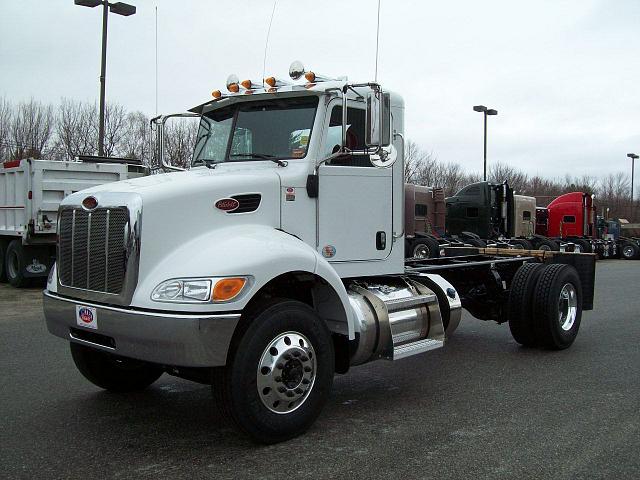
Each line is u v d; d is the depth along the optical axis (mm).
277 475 3729
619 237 32031
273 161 5004
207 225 4324
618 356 7098
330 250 5055
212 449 4160
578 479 3695
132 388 5543
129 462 3941
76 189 13578
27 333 8344
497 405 5184
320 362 4398
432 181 46250
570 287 7461
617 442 4301
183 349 3787
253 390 4031
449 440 4332
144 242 4023
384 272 5512
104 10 17078
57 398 5379
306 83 5051
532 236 24062
